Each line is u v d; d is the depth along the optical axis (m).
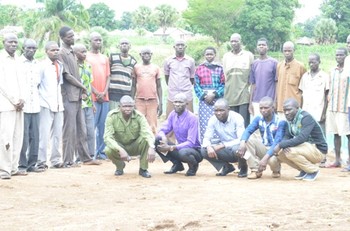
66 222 6.39
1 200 7.66
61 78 10.73
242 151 9.39
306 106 11.26
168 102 12.10
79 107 11.20
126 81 12.15
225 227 6.02
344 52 10.97
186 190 8.34
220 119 9.84
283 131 9.40
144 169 9.84
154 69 12.40
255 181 9.27
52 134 10.83
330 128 11.21
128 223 6.25
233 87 11.77
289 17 65.69
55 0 52.00
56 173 10.09
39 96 10.38
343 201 7.27
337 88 10.98
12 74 9.30
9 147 9.29
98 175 9.98
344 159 12.46
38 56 46.81
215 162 10.06
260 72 11.52
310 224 6.11
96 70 11.84
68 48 10.96
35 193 8.15
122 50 12.12
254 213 6.62
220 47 65.69
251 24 64.00
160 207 7.10
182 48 11.96
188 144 10.02
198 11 64.50
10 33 9.35
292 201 7.29
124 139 9.82
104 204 7.41
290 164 9.43
